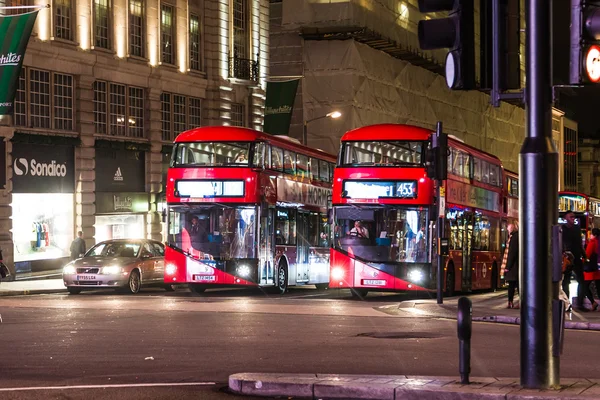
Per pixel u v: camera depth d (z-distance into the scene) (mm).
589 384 10344
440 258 24375
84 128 41531
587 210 56062
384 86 65375
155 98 46375
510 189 41219
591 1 9172
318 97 61719
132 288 31234
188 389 11148
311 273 35875
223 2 51406
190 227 30938
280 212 32469
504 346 15930
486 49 9828
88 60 41531
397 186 28609
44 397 10492
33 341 16062
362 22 61156
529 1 9812
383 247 28688
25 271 38594
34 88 39062
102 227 42875
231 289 35219
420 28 9789
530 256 9922
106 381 11766
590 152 148750
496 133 85875
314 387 10523
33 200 39156
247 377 11055
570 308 21906
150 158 46094
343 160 29250
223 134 30891
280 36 62250
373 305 25375
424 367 13148
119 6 43906
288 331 17953
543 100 9797
